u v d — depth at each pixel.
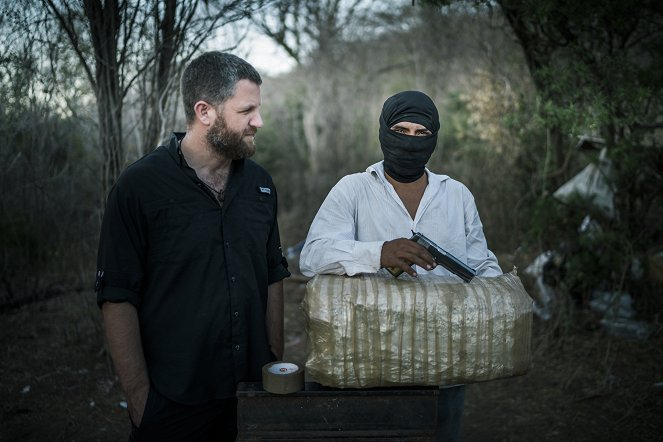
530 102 4.59
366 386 1.54
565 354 3.83
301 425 1.53
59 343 4.03
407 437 1.54
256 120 1.68
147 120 3.46
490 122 5.62
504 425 3.14
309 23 8.28
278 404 1.53
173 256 1.68
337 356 1.52
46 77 3.58
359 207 1.87
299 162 9.12
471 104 6.02
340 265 1.64
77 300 4.61
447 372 1.53
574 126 3.60
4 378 3.54
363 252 1.61
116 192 1.64
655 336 3.88
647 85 3.48
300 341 4.33
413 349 1.51
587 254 4.12
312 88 9.43
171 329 1.71
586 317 4.20
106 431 3.06
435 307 1.51
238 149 1.68
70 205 4.66
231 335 1.76
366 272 1.62
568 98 3.69
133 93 3.54
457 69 7.53
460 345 1.52
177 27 3.09
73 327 4.25
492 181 5.64
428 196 1.86
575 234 4.28
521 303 1.58
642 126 3.70
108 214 1.65
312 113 9.52
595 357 3.74
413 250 1.56
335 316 1.51
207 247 1.70
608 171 4.02
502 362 1.55
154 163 1.69
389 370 1.52
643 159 3.83
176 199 1.67
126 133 3.76
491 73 5.69
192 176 1.69
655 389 3.32
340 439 1.53
